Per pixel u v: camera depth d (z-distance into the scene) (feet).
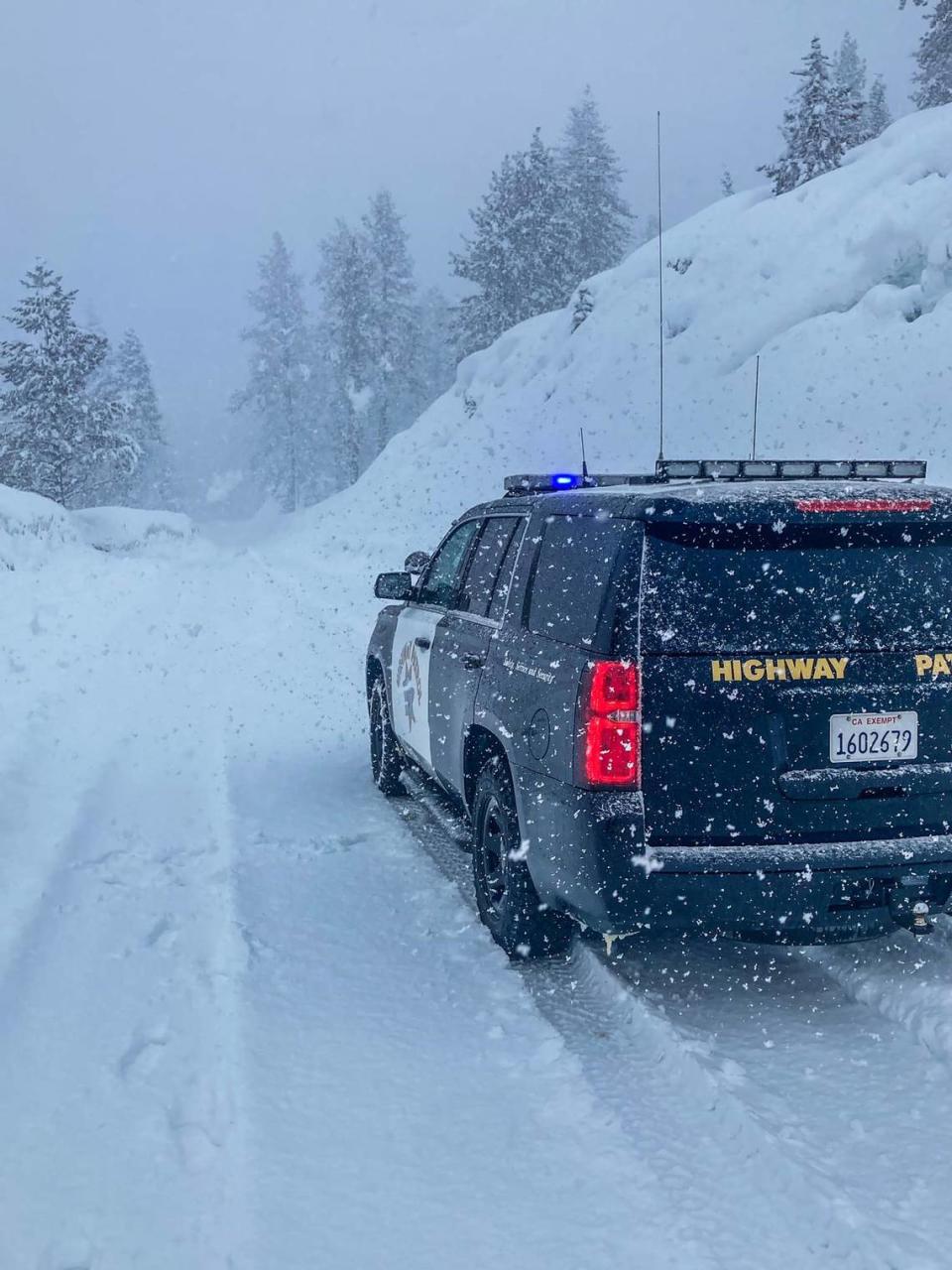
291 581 77.00
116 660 41.01
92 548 111.34
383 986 14.24
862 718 12.36
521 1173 10.07
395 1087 11.65
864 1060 12.00
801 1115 10.80
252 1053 12.34
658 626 12.19
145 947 15.35
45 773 24.75
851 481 13.60
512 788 14.83
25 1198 9.66
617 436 93.09
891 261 92.48
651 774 12.13
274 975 14.51
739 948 15.34
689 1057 11.91
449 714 17.78
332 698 33.96
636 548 12.44
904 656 12.50
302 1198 9.69
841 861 12.14
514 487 17.56
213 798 23.11
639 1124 10.85
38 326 159.33
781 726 12.20
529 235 182.60
